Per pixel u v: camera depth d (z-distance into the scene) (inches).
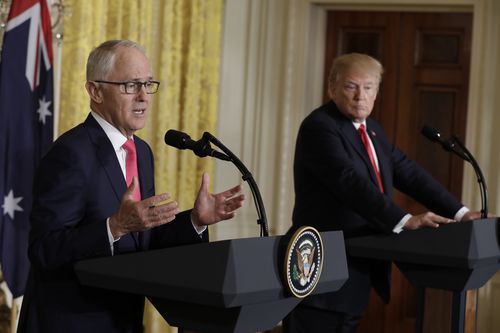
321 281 99.6
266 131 266.7
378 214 142.3
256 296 88.6
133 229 93.5
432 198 162.7
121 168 105.9
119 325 103.4
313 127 154.6
